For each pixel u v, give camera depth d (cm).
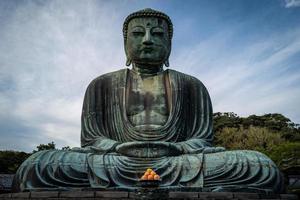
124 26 1722
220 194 1165
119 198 1134
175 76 1638
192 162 1337
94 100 1616
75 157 1318
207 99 1645
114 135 1559
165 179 1328
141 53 1634
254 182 1286
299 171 3253
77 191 1167
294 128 5341
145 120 1541
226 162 1316
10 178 2441
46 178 1258
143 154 1389
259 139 4691
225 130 5053
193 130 1590
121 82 1623
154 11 1670
